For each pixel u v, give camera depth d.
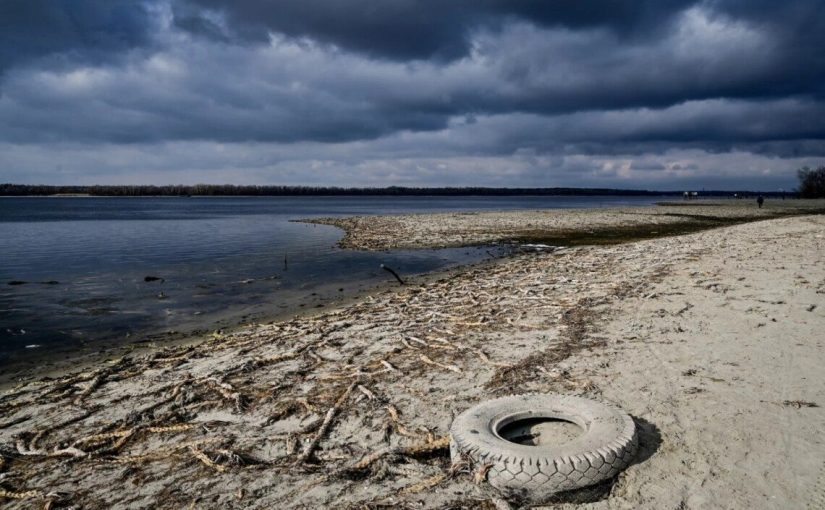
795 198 133.50
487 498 4.57
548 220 50.97
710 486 4.52
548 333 9.90
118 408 7.42
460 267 22.36
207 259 25.44
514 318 11.29
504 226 43.88
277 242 33.78
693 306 11.09
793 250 19.23
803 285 12.40
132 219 63.25
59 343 11.38
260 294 16.81
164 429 6.54
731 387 6.62
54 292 17.17
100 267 22.84
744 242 23.23
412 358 8.88
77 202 171.25
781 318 9.70
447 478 4.89
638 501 4.39
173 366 9.20
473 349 9.15
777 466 4.77
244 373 8.59
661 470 4.80
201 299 16.05
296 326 11.84
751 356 7.74
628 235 34.81
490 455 4.70
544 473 4.46
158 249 29.91
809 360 7.45
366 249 29.42
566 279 15.77
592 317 10.76
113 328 12.62
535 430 5.56
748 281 13.30
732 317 9.99
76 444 6.27
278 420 6.66
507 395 6.62
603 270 17.39
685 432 5.50
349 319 12.27
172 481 5.27
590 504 4.43
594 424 5.20
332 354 9.44
